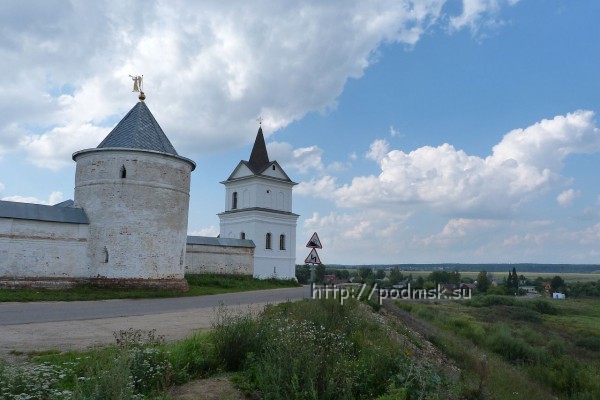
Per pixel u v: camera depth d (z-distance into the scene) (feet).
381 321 60.85
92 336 37.52
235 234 158.61
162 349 28.35
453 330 93.45
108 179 85.05
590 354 87.15
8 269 75.36
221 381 25.67
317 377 23.13
